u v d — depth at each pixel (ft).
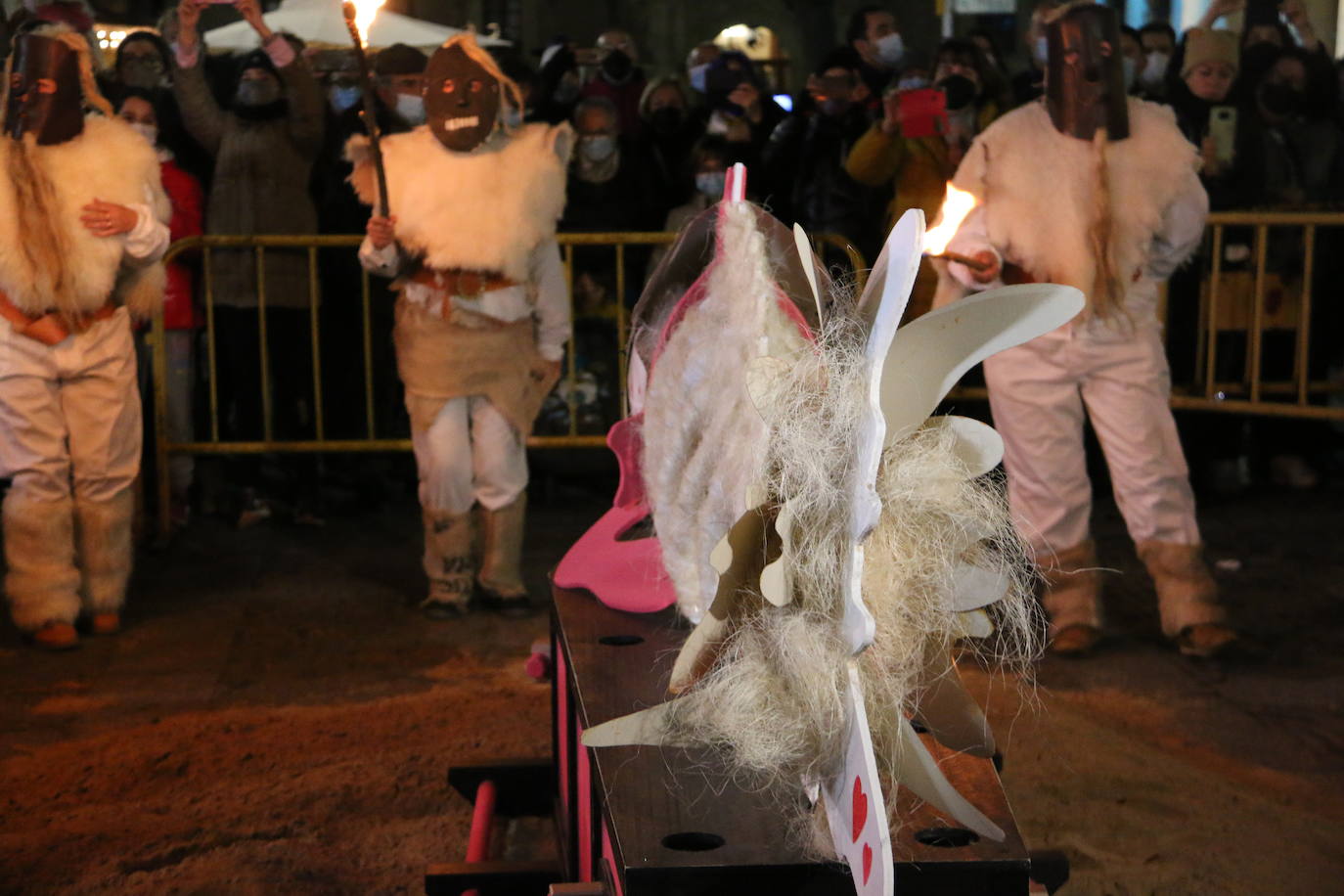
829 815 4.77
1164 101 22.44
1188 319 21.89
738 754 5.08
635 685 6.18
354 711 12.92
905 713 5.07
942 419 4.73
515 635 15.40
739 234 5.94
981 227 13.69
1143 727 12.37
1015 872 4.71
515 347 15.51
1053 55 13.47
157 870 9.64
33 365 14.51
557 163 15.28
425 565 16.33
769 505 4.86
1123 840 10.07
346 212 21.08
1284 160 22.04
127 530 15.58
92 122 14.69
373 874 9.62
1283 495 22.16
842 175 20.99
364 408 21.74
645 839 4.80
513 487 16.08
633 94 22.63
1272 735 12.21
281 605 16.66
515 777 10.19
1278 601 16.39
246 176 19.83
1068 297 4.29
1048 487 14.14
